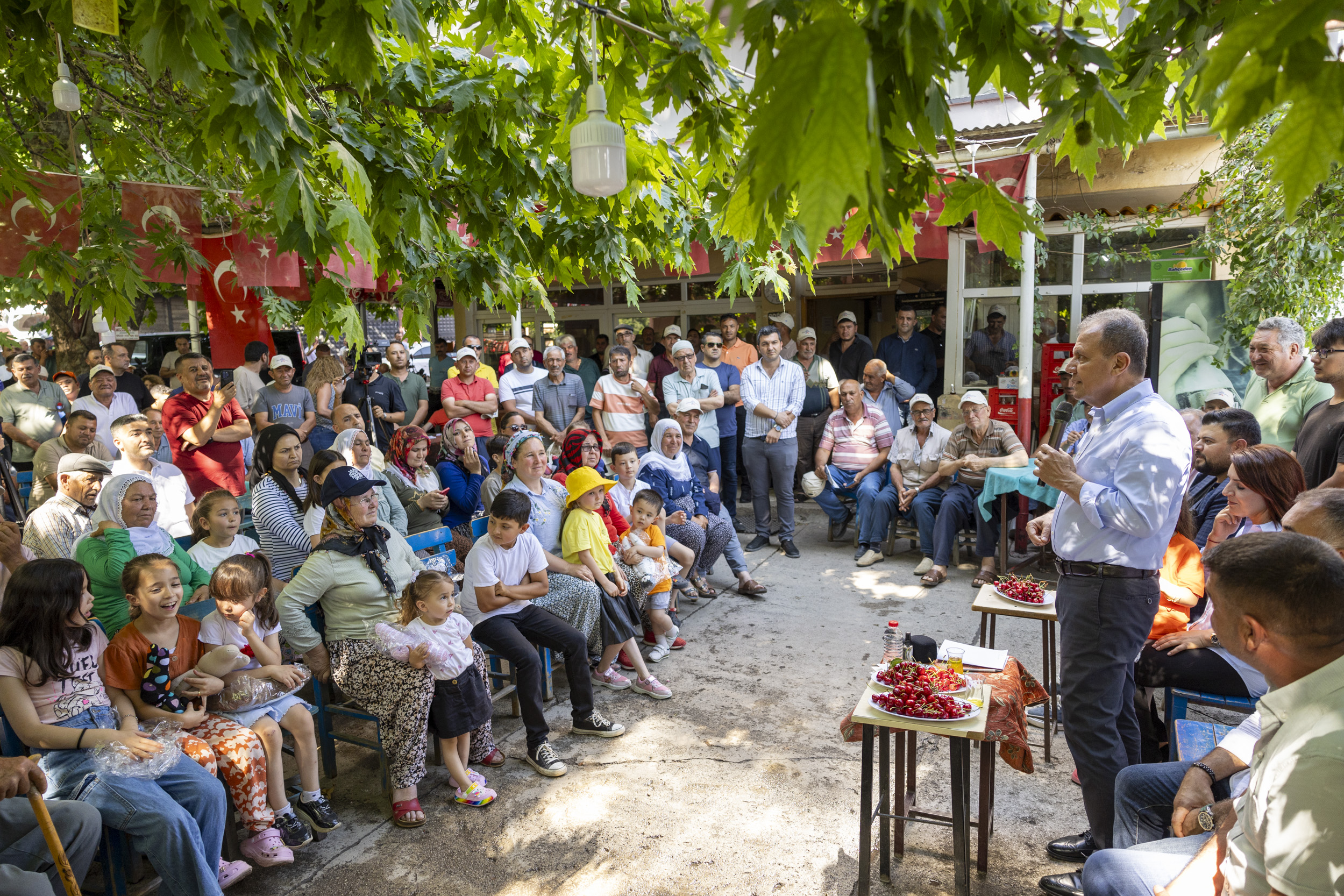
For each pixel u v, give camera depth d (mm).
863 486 6965
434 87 3258
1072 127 1646
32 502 5352
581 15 2197
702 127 2305
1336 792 1360
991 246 7598
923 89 1101
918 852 3041
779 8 1045
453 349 10797
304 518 4332
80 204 4102
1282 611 1513
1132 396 2568
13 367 6895
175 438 5609
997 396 7488
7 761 2217
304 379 7828
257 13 1963
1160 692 3541
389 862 3049
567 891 2867
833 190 803
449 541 4953
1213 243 6598
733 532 6156
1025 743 2814
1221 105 945
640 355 8742
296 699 3277
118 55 3627
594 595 4355
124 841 2602
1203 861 1775
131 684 2881
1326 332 3629
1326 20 845
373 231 3180
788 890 2844
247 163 2717
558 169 3438
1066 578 2660
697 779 3588
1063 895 2707
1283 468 2877
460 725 3381
